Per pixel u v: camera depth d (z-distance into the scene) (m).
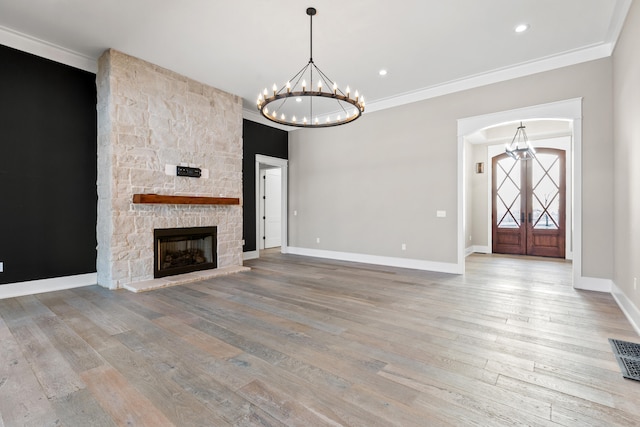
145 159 4.60
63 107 4.33
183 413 1.69
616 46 3.85
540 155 7.72
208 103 5.48
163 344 2.54
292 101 6.27
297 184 7.90
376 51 4.38
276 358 2.31
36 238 4.09
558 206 7.49
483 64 4.76
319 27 3.79
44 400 1.80
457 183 5.43
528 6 3.39
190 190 5.19
